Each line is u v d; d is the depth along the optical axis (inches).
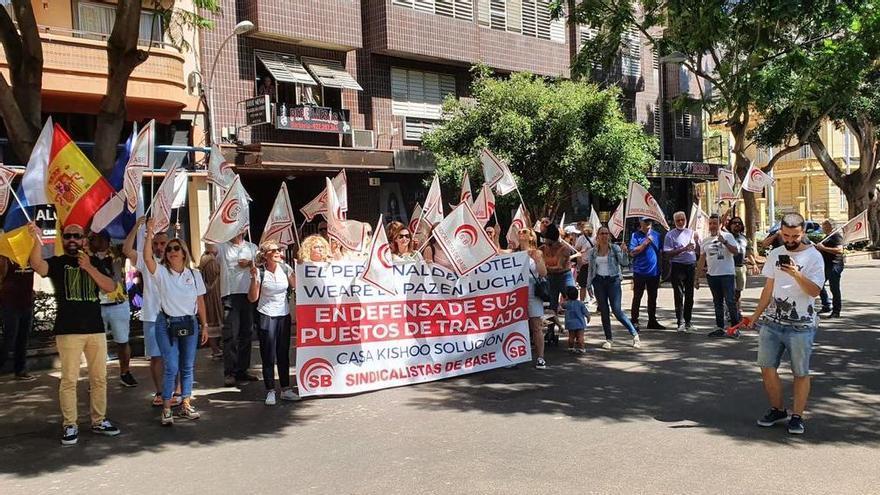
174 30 638.5
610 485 193.3
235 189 322.3
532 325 386.0
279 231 367.6
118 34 344.5
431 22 820.0
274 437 249.6
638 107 1138.0
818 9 654.5
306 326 310.5
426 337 338.6
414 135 841.5
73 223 283.6
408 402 297.7
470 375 347.9
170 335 268.8
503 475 203.0
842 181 1277.1
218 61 684.1
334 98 784.3
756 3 641.0
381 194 813.2
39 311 420.5
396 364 330.0
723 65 761.6
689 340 426.3
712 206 1603.1
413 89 844.0
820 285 233.5
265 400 303.1
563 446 229.0
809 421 252.1
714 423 251.9
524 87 713.6
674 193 1219.2
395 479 202.2
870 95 1010.1
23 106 341.4
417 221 464.8
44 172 283.4
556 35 987.3
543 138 701.9
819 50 770.8
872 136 1238.9
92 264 254.5
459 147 728.3
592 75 1027.9
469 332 350.0
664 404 280.2
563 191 758.5
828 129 1911.9
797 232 233.5
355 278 322.0
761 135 1043.9
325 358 313.3
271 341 298.2
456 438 241.6
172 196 283.1
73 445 243.9
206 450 235.9
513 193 708.0
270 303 298.7
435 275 342.0
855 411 264.1
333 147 724.7
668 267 467.2
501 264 358.9
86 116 606.5
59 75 550.6
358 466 214.8
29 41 341.1
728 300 436.5
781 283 239.3
